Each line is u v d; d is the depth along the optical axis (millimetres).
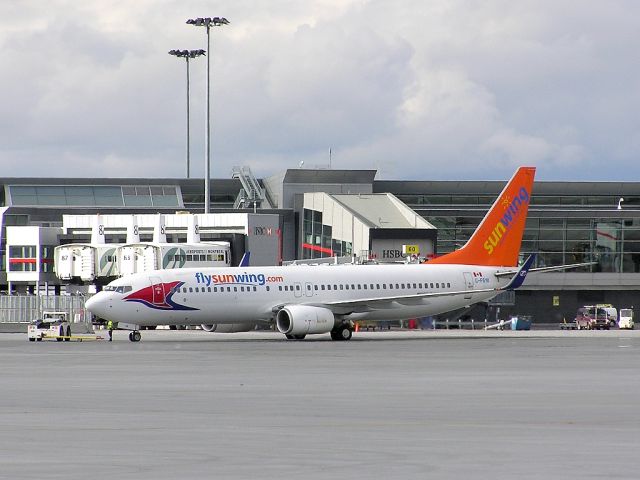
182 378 163875
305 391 141625
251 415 113250
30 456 85312
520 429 101688
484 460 83125
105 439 94750
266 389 144750
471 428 102375
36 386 149125
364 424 105375
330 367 190125
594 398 132125
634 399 130750
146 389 144625
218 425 104688
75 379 161750
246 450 88375
